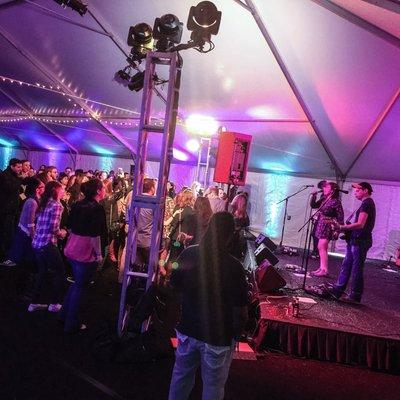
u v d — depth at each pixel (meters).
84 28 6.04
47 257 4.48
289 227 11.17
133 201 3.98
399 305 5.61
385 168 8.94
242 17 5.07
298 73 5.92
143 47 4.52
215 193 7.50
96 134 11.41
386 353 4.19
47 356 3.57
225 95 7.18
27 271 5.16
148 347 3.68
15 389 3.01
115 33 5.97
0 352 3.53
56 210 4.47
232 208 7.26
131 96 8.02
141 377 3.42
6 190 6.52
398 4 3.31
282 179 11.22
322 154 9.14
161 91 7.43
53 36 6.44
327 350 4.28
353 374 4.07
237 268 2.31
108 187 7.74
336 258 9.88
